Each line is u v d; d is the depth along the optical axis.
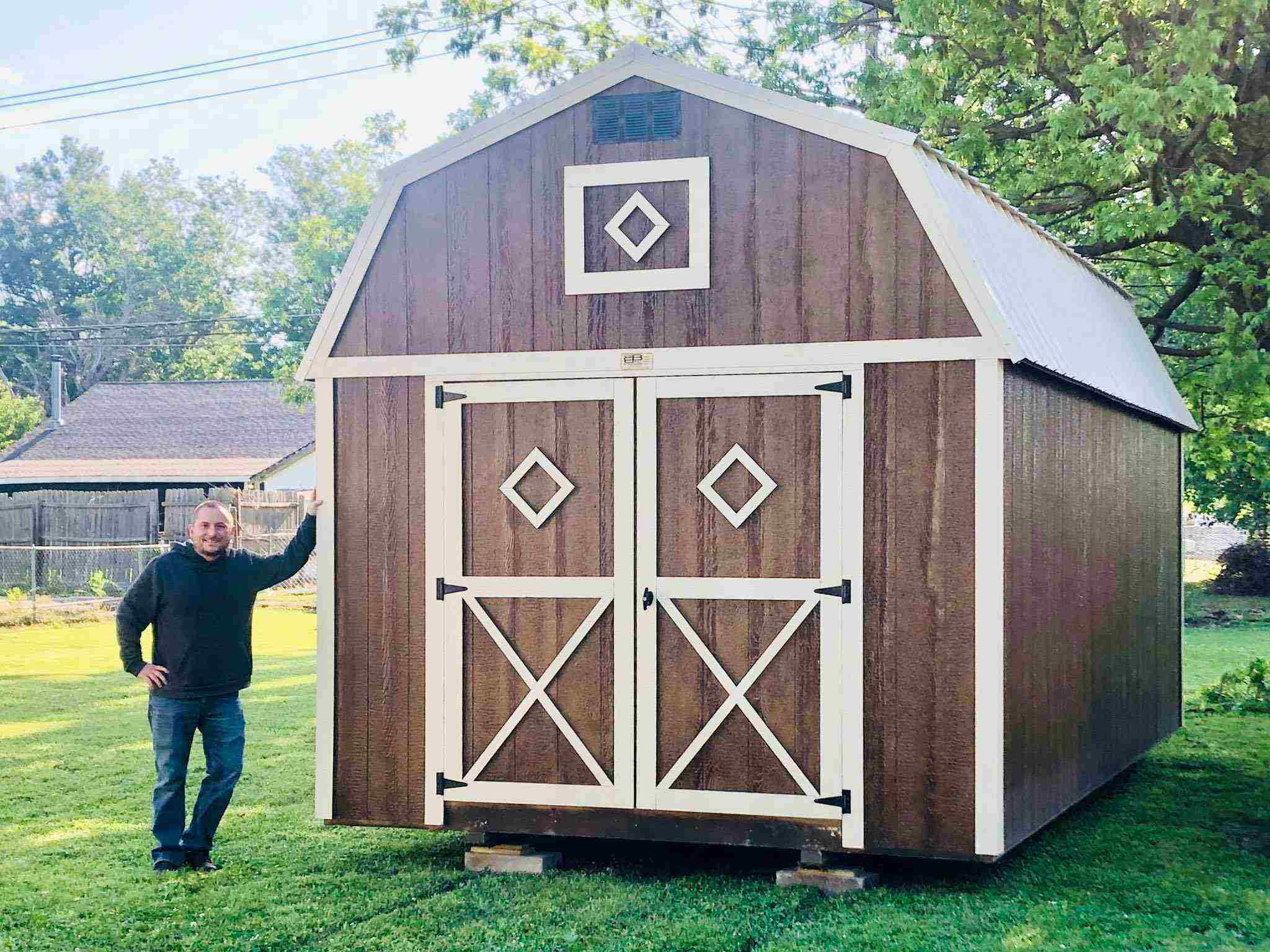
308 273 45.91
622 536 7.17
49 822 8.38
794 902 6.54
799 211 6.98
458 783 7.38
